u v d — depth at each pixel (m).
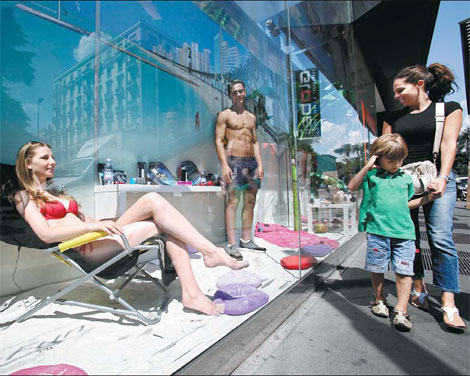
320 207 2.64
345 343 1.17
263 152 2.86
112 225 1.21
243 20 2.65
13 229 1.25
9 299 1.45
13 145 1.54
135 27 2.22
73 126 1.84
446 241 1.32
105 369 0.91
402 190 1.37
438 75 1.44
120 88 2.14
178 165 2.54
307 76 3.02
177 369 0.90
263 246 2.34
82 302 1.38
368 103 3.17
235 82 2.67
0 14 1.55
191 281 1.39
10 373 0.89
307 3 2.94
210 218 2.46
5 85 1.55
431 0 1.84
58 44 1.79
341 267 2.32
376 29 2.93
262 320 1.24
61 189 1.64
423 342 1.17
